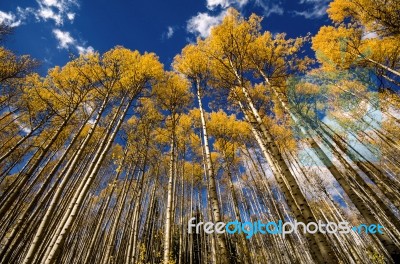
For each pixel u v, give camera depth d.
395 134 12.95
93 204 18.30
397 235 10.92
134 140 12.42
